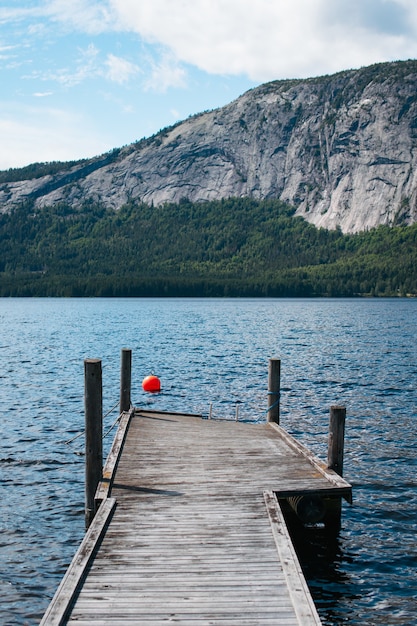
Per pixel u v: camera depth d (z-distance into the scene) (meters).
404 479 18.55
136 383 37.00
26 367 44.03
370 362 46.53
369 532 14.64
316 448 22.27
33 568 12.68
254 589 8.76
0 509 15.87
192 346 58.50
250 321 98.44
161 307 161.12
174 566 9.50
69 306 172.00
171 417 21.97
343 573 12.57
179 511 11.91
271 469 14.74
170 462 15.39
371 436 23.97
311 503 13.20
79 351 54.78
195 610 8.19
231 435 18.80
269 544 10.32
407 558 13.27
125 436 18.14
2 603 11.27
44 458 20.62
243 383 36.78
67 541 13.99
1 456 20.80
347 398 32.12
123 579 9.08
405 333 74.69
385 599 11.55
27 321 100.94
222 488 13.26
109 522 11.35
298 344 60.56
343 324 91.25
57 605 8.21
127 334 73.38
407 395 32.94
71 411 28.44
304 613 8.02
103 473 14.02
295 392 33.81
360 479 18.53
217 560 9.71
